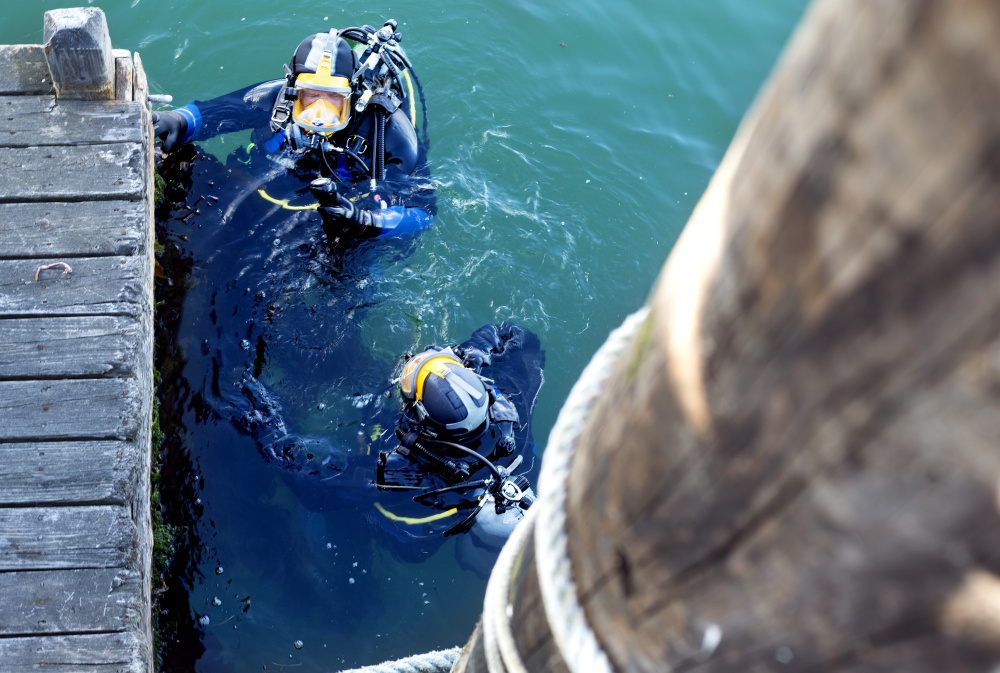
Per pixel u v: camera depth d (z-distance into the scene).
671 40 6.23
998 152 0.22
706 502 0.40
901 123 0.25
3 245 3.09
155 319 4.04
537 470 3.95
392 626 3.54
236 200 4.43
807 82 0.30
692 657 0.46
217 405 3.85
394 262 4.46
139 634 2.49
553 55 6.02
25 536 2.58
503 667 0.68
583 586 0.54
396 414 3.89
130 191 3.26
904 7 0.24
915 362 0.27
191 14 5.79
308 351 4.01
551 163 5.42
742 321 0.34
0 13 5.41
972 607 0.31
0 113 3.37
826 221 0.29
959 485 0.28
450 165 5.21
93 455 2.74
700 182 5.50
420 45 5.89
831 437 0.31
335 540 3.65
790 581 0.37
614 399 0.50
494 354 4.19
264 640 3.42
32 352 2.89
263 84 4.78
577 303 4.79
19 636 2.44
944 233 0.25
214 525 3.60
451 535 3.62
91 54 3.30
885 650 0.35
